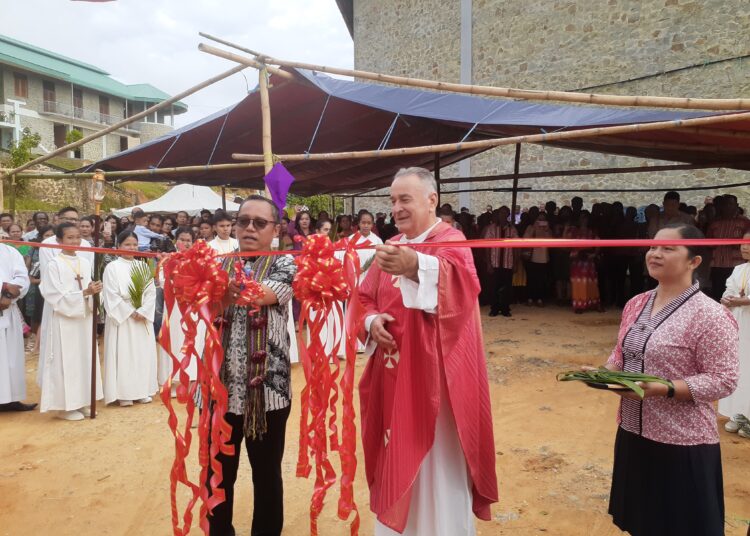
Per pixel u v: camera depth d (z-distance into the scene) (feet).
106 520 12.16
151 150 35.73
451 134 34.17
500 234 35.58
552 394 20.45
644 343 8.47
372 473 9.22
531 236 37.58
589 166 50.72
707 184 44.47
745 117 14.30
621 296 38.22
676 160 34.35
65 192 78.54
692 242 7.21
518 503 12.55
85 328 18.65
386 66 67.05
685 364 8.10
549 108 28.78
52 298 17.74
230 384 9.37
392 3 65.62
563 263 39.22
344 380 7.18
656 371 8.29
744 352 16.17
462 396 8.28
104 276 19.43
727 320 7.94
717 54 41.29
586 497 12.76
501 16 54.34
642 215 45.34
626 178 48.60
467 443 8.32
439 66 60.70
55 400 18.10
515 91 14.46
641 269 36.50
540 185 54.08
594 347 27.25
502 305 36.01
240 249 9.89
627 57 46.09
